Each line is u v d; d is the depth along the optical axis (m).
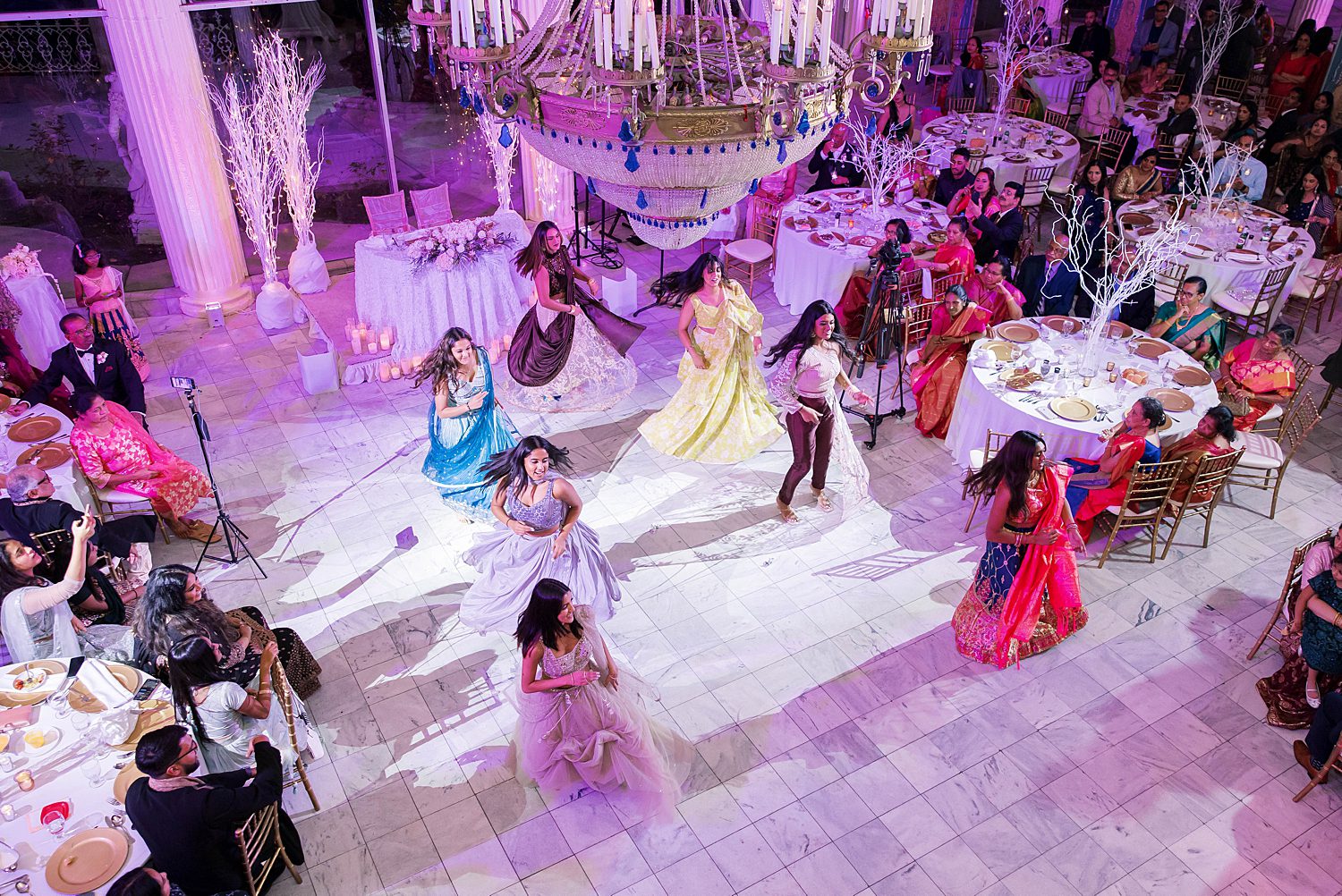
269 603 6.31
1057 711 5.65
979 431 7.15
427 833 4.93
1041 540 5.54
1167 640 6.14
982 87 13.86
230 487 7.37
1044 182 11.15
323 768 5.26
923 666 5.93
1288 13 18.12
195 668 4.41
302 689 5.56
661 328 9.65
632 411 8.32
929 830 4.97
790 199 10.39
